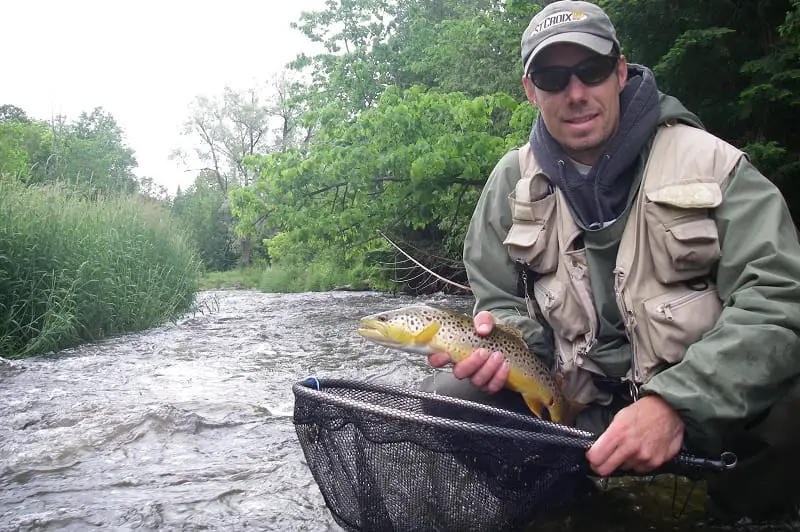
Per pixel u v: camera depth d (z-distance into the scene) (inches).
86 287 154.6
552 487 37.1
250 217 249.8
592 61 42.8
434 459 34.8
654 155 42.1
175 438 64.1
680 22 151.7
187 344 141.0
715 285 39.9
